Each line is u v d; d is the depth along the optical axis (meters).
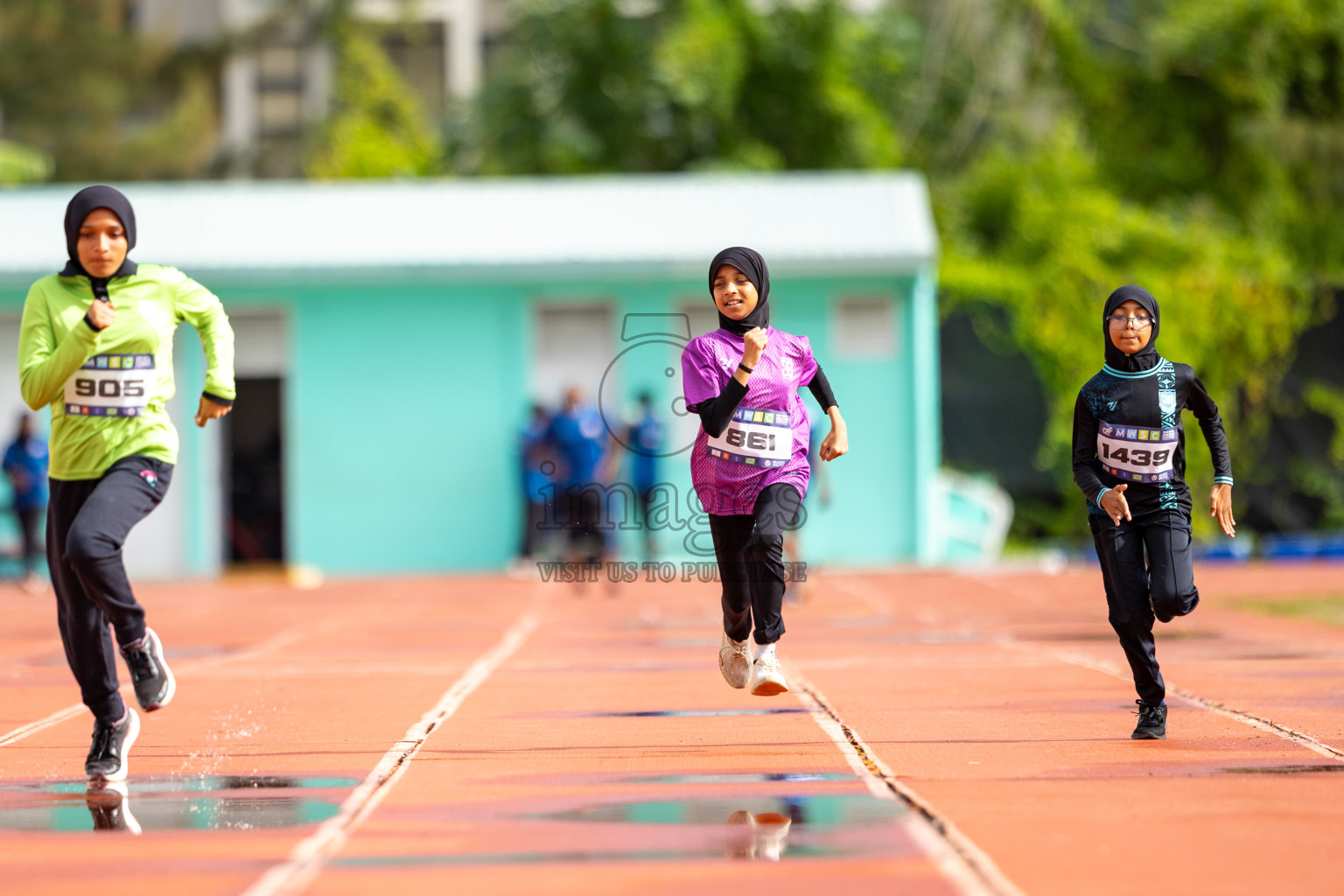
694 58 118.12
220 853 17.06
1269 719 26.12
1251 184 123.62
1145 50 126.88
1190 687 30.72
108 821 18.95
